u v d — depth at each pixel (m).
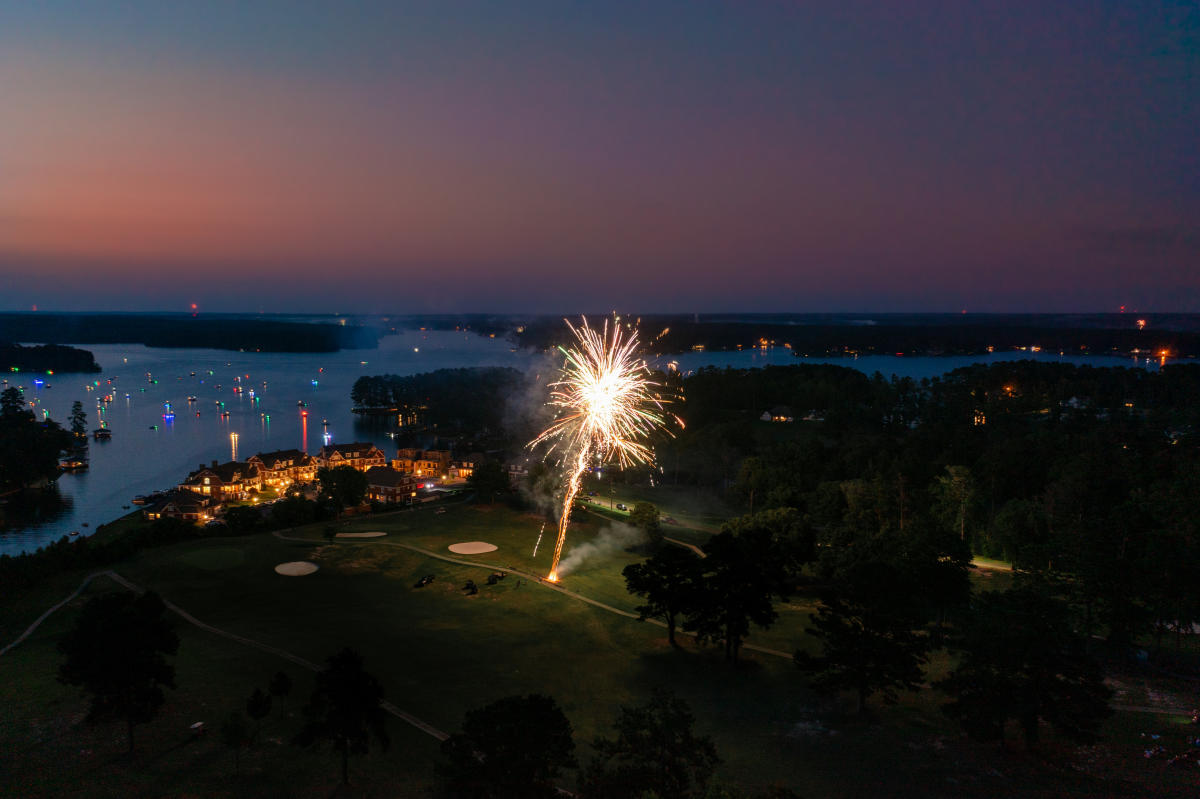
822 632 61.47
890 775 49.97
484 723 40.53
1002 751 53.44
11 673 62.22
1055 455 152.62
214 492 169.25
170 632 51.56
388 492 156.38
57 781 45.81
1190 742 54.38
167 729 53.03
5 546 140.62
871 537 95.50
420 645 72.62
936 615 85.19
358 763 50.28
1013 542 105.69
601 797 39.44
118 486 194.38
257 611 80.25
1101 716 50.69
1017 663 52.03
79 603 81.62
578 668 69.38
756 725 58.25
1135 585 72.88
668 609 75.00
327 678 47.00
